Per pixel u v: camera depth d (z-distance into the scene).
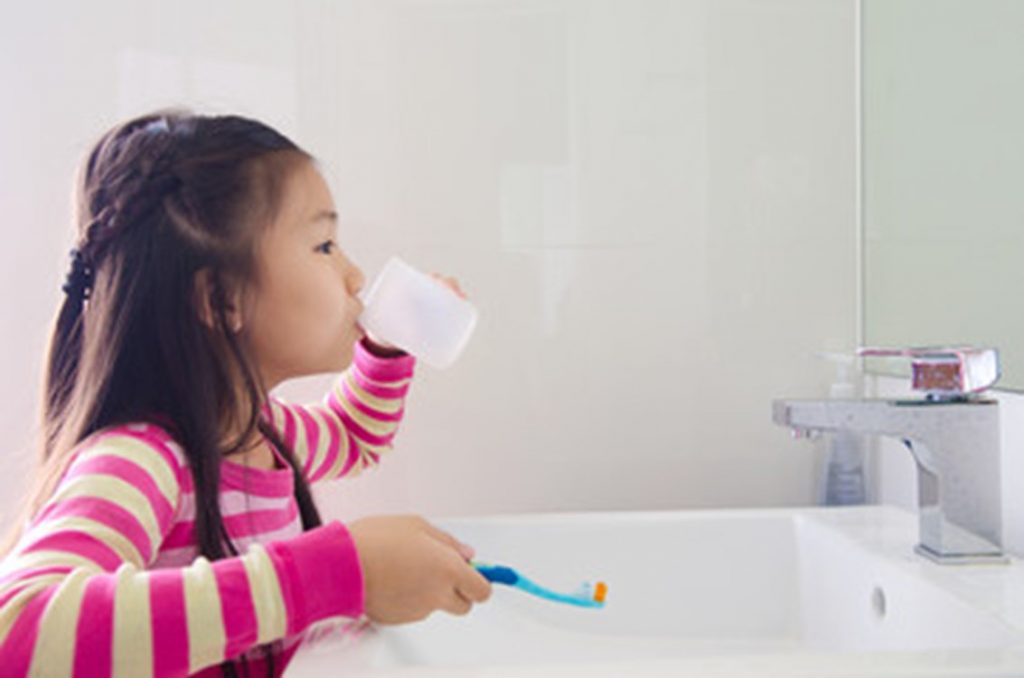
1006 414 0.97
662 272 1.26
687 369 1.27
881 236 1.20
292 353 0.82
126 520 0.65
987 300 0.95
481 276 1.26
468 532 1.08
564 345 1.27
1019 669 0.59
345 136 1.26
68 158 1.25
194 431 0.74
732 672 0.59
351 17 1.25
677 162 1.26
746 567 1.08
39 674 0.55
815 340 1.27
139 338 0.76
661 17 1.25
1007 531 0.97
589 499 1.27
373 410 1.04
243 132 0.82
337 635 0.73
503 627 1.02
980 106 0.96
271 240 0.79
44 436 0.81
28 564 0.59
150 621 0.56
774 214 1.26
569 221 1.26
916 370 0.91
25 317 1.26
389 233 1.26
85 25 1.25
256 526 0.81
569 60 1.25
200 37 1.26
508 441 1.27
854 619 0.94
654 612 1.08
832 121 1.26
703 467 1.27
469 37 1.25
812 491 1.27
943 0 1.03
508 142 1.26
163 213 0.76
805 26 1.25
